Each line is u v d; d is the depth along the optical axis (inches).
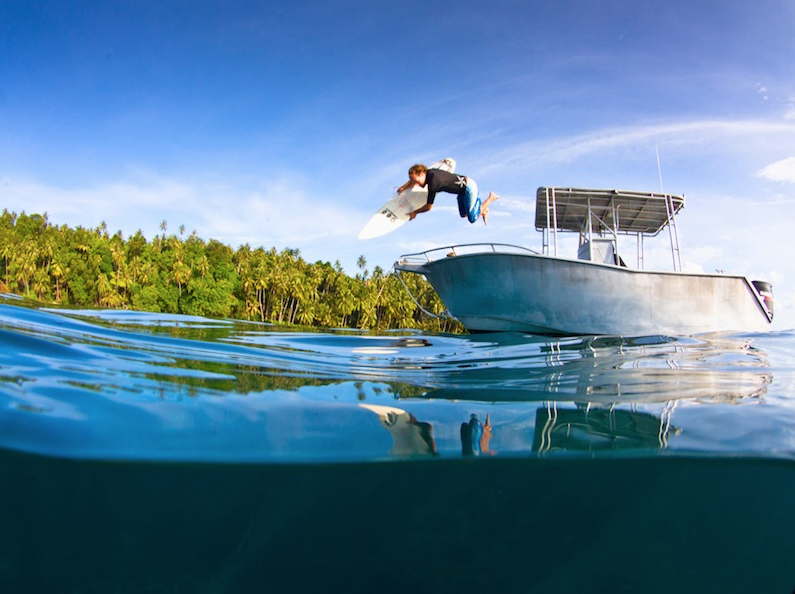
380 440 88.1
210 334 251.0
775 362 197.0
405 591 63.9
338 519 75.6
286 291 2313.0
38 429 81.0
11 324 169.6
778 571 70.1
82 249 2370.8
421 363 195.5
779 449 84.7
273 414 99.3
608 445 85.9
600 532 74.9
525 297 488.7
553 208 517.7
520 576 67.0
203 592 62.2
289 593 64.5
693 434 92.9
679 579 69.2
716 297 503.8
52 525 69.9
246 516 73.9
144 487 74.1
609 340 349.1
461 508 77.5
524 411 109.1
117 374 119.6
